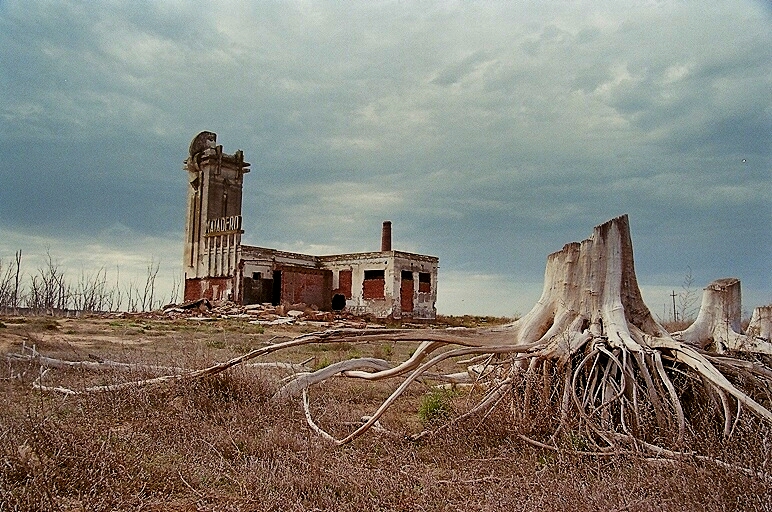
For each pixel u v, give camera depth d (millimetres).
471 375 9586
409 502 4812
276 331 29703
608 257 7859
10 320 26047
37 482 4648
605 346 7246
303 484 5059
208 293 45469
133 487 4945
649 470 5027
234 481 5227
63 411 7258
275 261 45312
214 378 8664
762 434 5398
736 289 8703
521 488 4895
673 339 7230
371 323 40188
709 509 4160
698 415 6457
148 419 7176
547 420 6762
